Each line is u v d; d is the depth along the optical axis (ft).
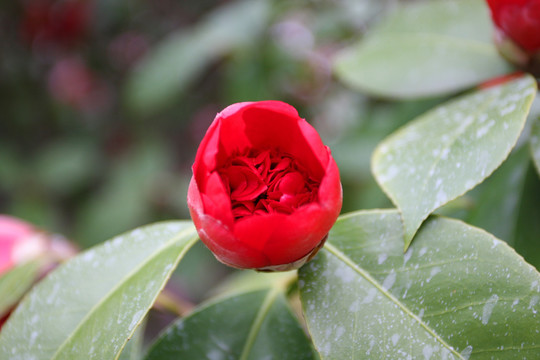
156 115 2.31
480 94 0.78
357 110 1.53
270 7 1.60
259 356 0.78
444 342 0.65
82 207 2.32
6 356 0.71
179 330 0.79
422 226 0.69
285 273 1.16
